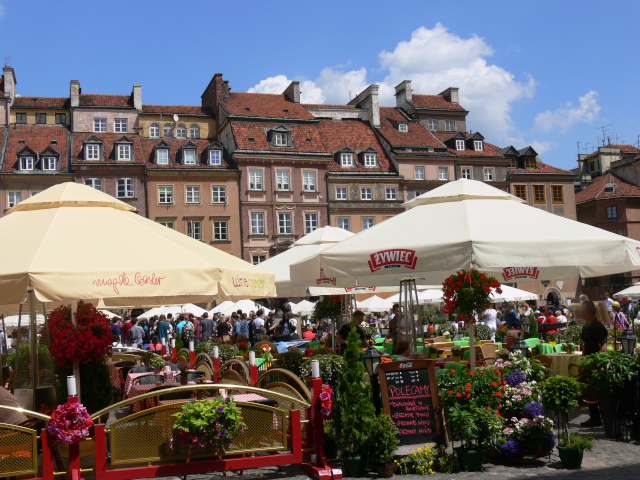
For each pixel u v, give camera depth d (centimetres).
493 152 6238
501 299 2208
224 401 729
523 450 810
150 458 692
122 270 770
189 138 5581
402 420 791
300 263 1058
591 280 6322
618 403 921
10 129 5138
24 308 1002
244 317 2848
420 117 6462
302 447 786
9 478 662
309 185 5450
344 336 1358
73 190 964
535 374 891
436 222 967
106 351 881
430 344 1806
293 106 5881
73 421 652
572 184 6359
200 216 5084
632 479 702
